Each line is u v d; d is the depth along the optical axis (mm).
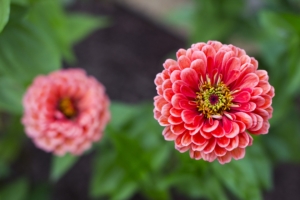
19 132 641
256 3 686
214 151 404
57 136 501
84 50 787
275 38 580
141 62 782
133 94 764
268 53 606
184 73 400
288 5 626
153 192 540
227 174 499
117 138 528
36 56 520
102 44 790
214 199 511
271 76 580
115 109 570
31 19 514
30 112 501
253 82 401
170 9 793
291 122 623
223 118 408
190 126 399
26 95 508
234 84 411
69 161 544
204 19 640
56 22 549
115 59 783
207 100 411
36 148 735
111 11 808
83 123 500
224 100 410
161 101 403
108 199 701
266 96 401
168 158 595
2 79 539
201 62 402
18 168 722
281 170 718
